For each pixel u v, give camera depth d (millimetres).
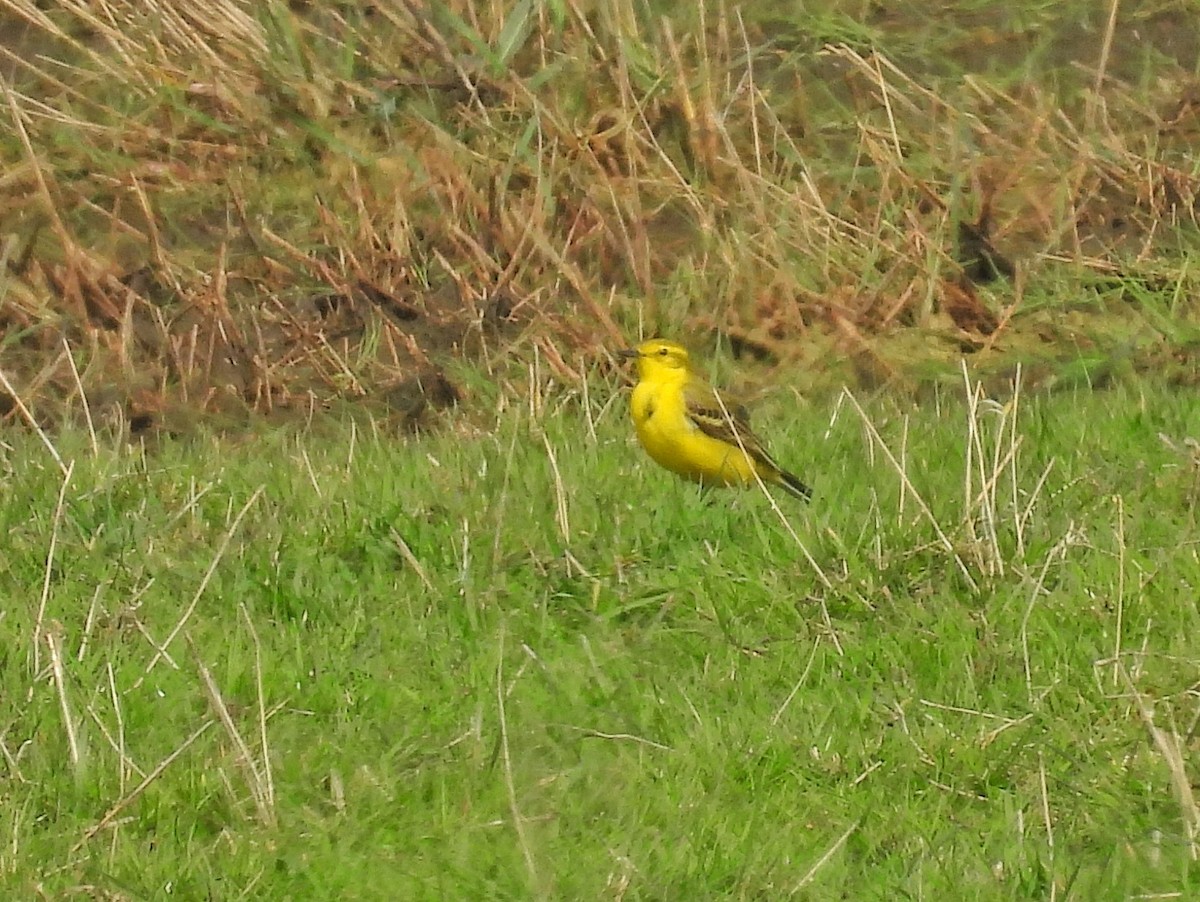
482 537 11375
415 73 18094
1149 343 15820
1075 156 17859
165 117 18047
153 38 18047
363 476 12500
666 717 9500
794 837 8438
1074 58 19141
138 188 16859
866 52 19156
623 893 7879
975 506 10836
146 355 16188
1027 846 8180
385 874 8172
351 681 9961
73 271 16516
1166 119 18406
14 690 9422
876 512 11055
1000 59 19125
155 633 10289
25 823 8344
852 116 18406
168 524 11539
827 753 9094
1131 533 10812
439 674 10016
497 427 14062
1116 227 17469
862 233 16922
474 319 16328
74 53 18766
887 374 15992
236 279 16984
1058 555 10570
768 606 10492
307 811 8586
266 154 17859
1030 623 10016
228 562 11062
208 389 15805
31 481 12250
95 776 8734
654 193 17375
